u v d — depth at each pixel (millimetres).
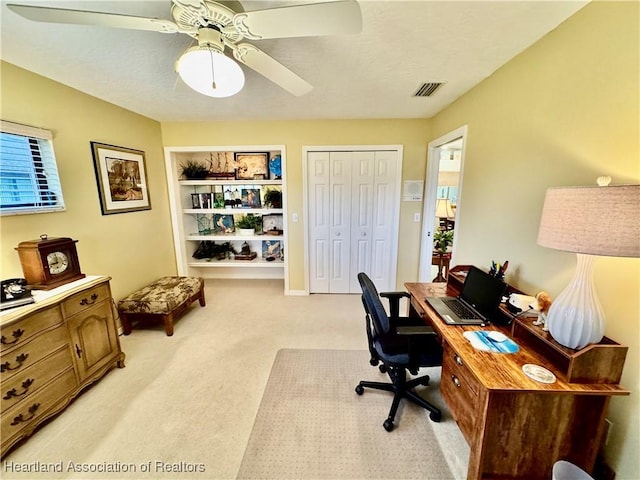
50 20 1098
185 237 3947
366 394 1912
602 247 960
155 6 1311
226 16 1080
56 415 1716
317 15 1044
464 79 2113
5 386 1427
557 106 1452
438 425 1665
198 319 3057
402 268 3678
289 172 3518
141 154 3098
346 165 3518
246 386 1991
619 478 1206
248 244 4324
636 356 1126
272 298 3668
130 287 2967
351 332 2771
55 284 1848
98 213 2525
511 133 1812
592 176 1283
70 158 2248
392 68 1923
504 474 1265
